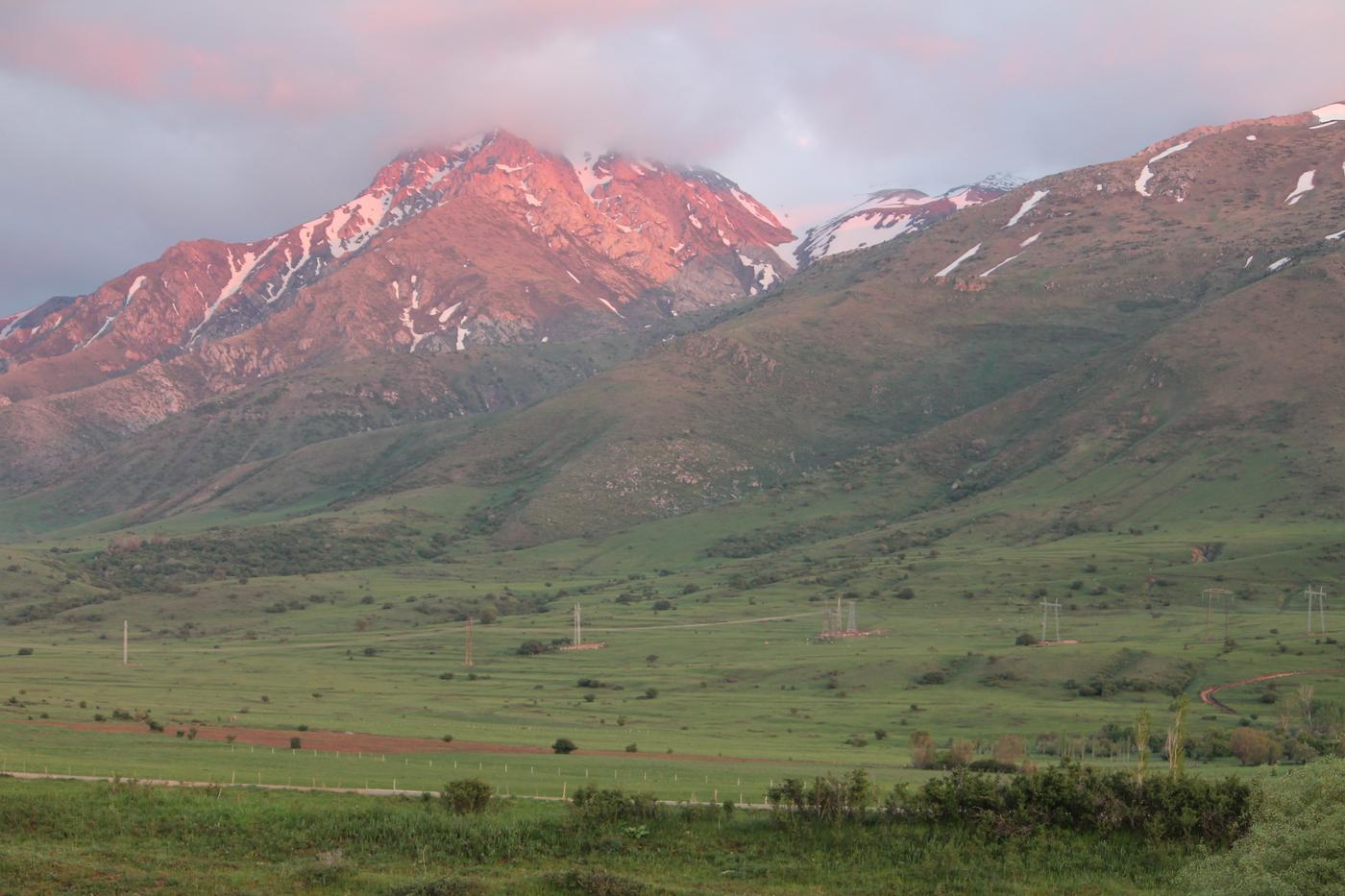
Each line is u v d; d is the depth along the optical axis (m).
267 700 191.25
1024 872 75.44
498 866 75.62
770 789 88.19
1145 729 88.62
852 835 81.06
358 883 69.75
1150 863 76.69
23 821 79.62
